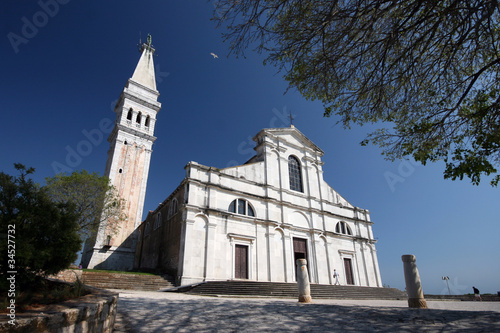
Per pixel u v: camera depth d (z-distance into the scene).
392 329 6.13
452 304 13.79
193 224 21.44
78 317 4.24
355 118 9.11
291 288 18.89
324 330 6.38
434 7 6.54
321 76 8.06
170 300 11.80
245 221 24.55
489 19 6.64
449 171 7.34
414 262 10.47
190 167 23.41
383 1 6.36
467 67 8.28
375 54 7.80
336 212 32.53
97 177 22.64
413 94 8.62
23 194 5.70
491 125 7.68
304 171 32.06
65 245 5.88
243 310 9.32
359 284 29.67
